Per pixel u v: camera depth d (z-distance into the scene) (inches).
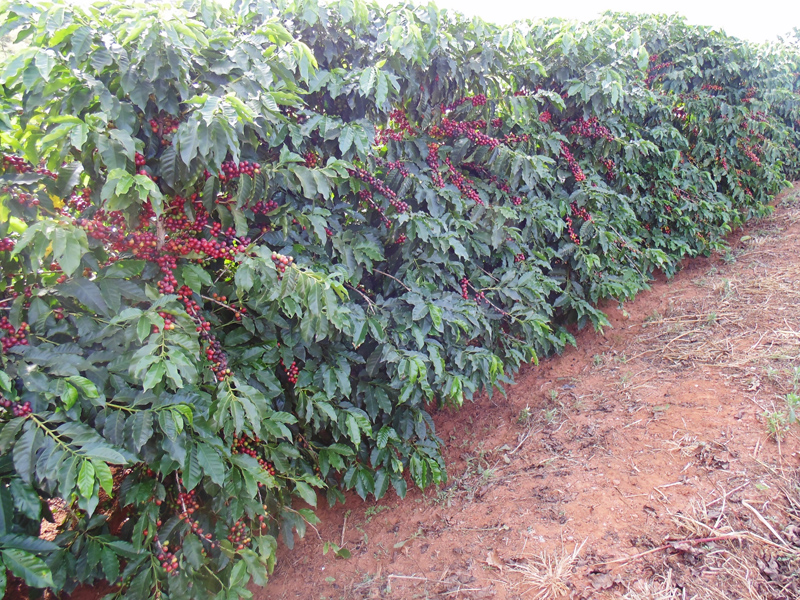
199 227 88.3
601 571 82.3
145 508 80.1
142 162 77.9
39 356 65.3
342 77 109.2
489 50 125.1
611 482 100.2
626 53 154.6
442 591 88.8
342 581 99.1
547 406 134.2
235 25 104.4
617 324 164.2
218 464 77.2
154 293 75.6
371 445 115.3
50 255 72.9
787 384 108.6
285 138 104.7
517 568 87.8
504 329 149.3
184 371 69.9
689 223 186.1
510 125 138.9
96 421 71.7
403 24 113.7
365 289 119.3
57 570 72.9
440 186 123.0
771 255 182.4
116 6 79.0
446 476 116.4
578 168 153.1
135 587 77.3
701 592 75.1
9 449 63.6
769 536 80.6
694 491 92.4
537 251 147.9
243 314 96.6
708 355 130.0
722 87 209.6
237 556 94.3
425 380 103.7
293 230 103.4
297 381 99.6
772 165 227.1
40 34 76.6
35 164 74.0
